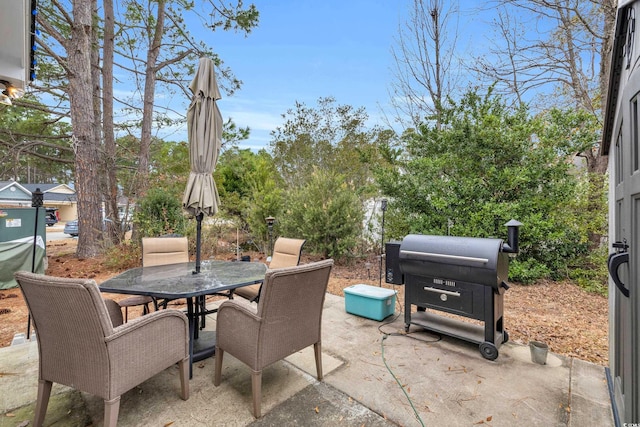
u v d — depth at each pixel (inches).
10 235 203.0
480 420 75.8
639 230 54.9
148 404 81.5
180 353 82.3
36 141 336.2
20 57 114.7
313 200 277.6
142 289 92.7
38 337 71.0
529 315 155.2
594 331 134.7
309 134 467.2
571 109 216.1
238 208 389.7
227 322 85.8
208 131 120.0
